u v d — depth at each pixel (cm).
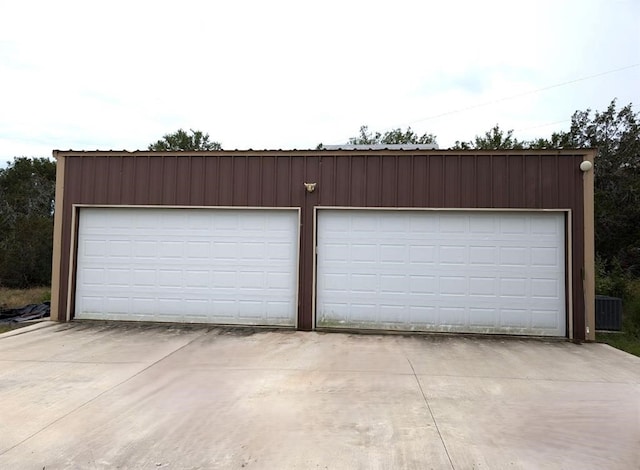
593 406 434
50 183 2539
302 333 788
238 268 850
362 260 823
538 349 688
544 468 312
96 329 805
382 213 823
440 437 361
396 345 699
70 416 400
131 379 511
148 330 797
